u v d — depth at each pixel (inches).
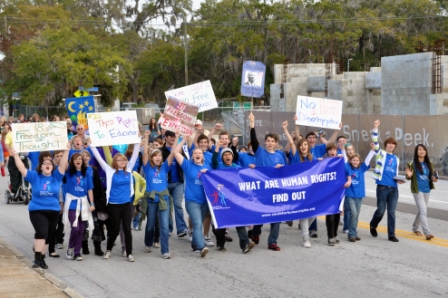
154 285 335.6
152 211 405.4
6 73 2311.8
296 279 343.3
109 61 1945.1
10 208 617.6
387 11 2677.2
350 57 2486.5
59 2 3026.6
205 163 420.8
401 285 328.8
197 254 409.4
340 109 476.1
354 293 315.3
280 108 1550.2
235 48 2314.2
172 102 404.2
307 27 2269.9
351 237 440.1
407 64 1160.2
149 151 453.7
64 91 1942.7
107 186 385.1
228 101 2299.5
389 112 1211.2
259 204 411.5
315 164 426.3
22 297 298.4
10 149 362.9
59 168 366.6
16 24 2411.4
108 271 366.9
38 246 363.6
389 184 436.8
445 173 807.7
